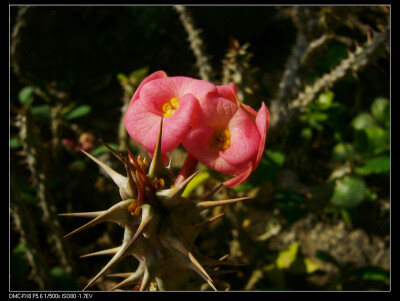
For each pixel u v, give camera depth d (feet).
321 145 0.97
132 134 0.33
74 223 0.83
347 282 0.77
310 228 0.86
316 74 0.87
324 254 0.73
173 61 1.16
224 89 0.34
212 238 0.78
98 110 1.06
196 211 0.31
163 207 0.31
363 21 0.87
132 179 0.31
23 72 0.83
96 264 0.78
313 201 0.69
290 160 0.94
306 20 0.66
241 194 0.72
